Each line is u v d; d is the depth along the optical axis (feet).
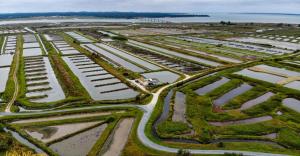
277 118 155.22
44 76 242.78
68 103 179.01
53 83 223.30
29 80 231.71
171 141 132.16
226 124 149.18
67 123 150.20
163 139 134.51
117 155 119.44
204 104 175.32
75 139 133.90
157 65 282.15
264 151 120.57
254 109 166.81
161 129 142.61
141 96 187.52
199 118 155.22
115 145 128.06
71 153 121.08
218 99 186.91
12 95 194.80
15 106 173.68
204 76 240.53
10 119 154.81
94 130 143.33
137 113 161.38
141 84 216.33
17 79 233.76
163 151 121.90
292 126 144.66
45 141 131.13
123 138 134.72
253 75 242.17
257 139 133.08
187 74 245.86
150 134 137.28
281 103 177.06
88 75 245.45
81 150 123.75
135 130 140.56
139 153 120.26
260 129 142.00
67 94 194.80
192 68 269.03
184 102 180.65
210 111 164.55
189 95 191.83
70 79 228.22
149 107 171.12
